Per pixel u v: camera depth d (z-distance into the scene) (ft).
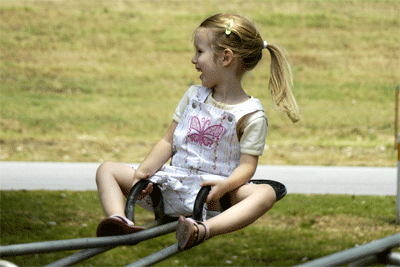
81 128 167.12
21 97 196.95
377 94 218.59
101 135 160.66
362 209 87.81
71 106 190.29
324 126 176.45
